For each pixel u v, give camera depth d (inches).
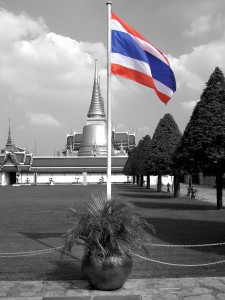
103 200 429.1
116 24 585.9
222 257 564.4
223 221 970.7
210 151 1173.7
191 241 693.9
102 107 6176.2
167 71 607.5
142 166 2891.2
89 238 402.0
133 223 408.2
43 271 491.8
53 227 883.4
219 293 395.9
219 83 1215.6
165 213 1152.8
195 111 1229.7
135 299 379.9
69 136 7268.7
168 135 2055.9
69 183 4857.3
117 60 578.9
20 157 4847.4
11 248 646.5
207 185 3678.6
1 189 3161.9
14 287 419.8
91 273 399.2
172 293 396.5
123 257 398.6
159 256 576.1
